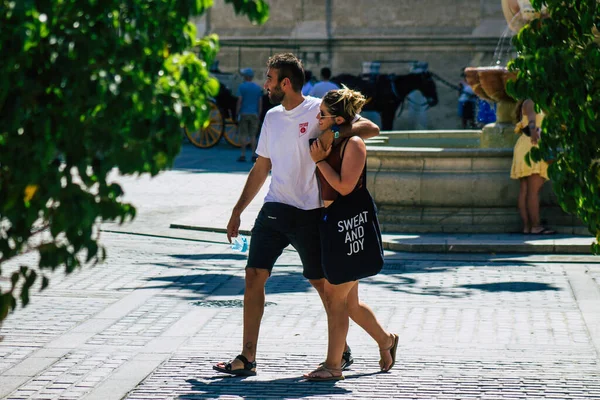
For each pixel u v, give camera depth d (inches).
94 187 169.2
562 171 228.8
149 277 471.2
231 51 1713.8
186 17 159.9
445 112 1599.4
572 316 382.9
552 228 605.0
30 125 152.6
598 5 210.5
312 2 1669.5
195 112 163.3
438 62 1604.3
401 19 1619.1
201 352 325.7
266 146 297.4
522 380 291.0
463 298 422.0
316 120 290.2
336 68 1662.2
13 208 156.3
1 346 331.6
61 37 151.6
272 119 294.8
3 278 180.4
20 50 143.6
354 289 294.2
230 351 327.0
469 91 1456.7
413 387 284.4
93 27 153.6
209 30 1728.6
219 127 1374.3
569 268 501.4
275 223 294.7
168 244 584.4
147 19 157.5
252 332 298.7
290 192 292.4
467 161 606.9
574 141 219.0
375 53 1637.6
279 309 396.5
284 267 505.0
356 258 278.1
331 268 278.7
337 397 273.9
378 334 298.7
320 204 293.4
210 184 901.2
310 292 434.3
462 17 1589.6
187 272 486.9
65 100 152.2
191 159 1182.9
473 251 549.6
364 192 281.0
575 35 217.2
